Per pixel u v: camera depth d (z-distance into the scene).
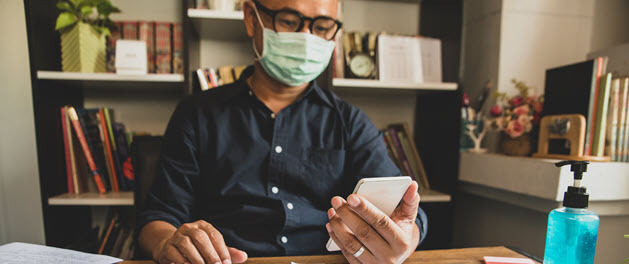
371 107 1.60
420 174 1.45
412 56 1.35
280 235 0.73
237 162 0.77
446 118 1.35
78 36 1.10
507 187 1.12
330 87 1.23
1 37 1.01
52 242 1.11
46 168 1.09
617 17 1.45
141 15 1.38
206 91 0.88
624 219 1.04
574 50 1.41
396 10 1.56
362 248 0.46
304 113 0.85
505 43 1.35
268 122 0.81
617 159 1.01
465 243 1.53
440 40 1.39
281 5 0.76
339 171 0.81
